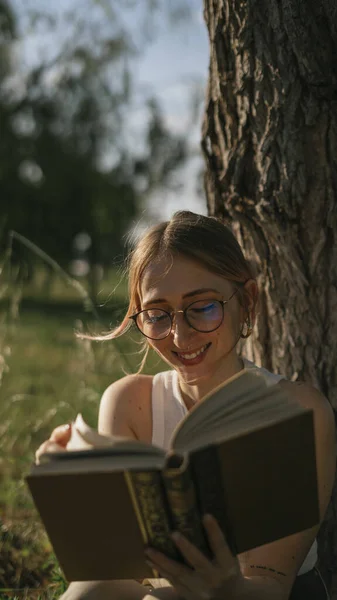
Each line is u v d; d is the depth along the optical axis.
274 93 2.68
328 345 2.74
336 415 2.74
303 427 1.62
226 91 2.81
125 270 2.47
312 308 2.75
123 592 1.96
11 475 4.14
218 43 2.80
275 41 2.64
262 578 1.87
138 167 18.53
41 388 5.65
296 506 1.72
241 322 2.16
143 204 18.80
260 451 1.61
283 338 2.81
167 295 2.04
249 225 2.81
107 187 18.75
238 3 2.69
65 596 1.94
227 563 1.69
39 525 3.53
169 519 1.66
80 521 1.69
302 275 2.74
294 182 2.69
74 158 18.52
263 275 2.82
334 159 2.66
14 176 18.42
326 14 2.60
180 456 1.62
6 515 3.70
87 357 4.34
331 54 2.62
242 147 2.79
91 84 16.73
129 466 1.58
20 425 4.71
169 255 2.05
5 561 3.22
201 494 1.62
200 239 2.05
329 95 2.63
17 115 18.00
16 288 4.71
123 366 3.77
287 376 2.81
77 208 18.91
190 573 1.71
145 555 1.75
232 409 1.67
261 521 1.72
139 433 2.24
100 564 1.79
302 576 2.13
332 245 2.71
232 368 2.15
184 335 2.04
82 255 19.14
